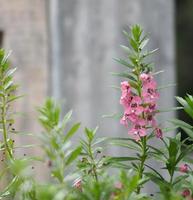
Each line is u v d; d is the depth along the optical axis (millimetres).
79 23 10656
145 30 10820
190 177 4652
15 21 10578
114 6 10742
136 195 4156
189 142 6047
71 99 10609
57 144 4031
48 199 3670
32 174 4574
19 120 10148
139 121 4770
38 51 10578
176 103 10844
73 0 10664
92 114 10617
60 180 4016
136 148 4836
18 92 10445
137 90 4777
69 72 10641
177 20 12500
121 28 10750
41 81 10547
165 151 4926
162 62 10852
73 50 10641
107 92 10648
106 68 10680
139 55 4863
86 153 4738
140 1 10820
